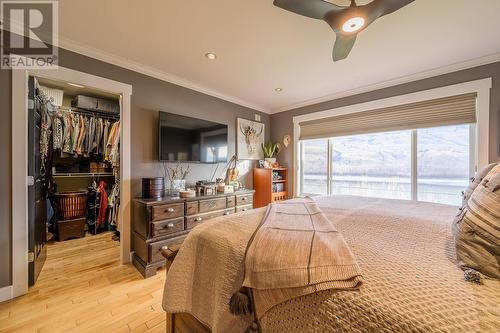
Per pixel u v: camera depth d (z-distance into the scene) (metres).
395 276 0.65
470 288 0.59
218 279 0.92
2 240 1.71
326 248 0.80
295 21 1.72
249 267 0.79
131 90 2.45
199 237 1.08
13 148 1.73
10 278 1.74
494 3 1.51
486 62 2.26
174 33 1.88
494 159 2.22
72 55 2.05
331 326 0.60
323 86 3.09
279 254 0.79
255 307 0.74
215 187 2.96
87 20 1.71
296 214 1.34
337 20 1.35
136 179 2.49
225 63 2.43
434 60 2.34
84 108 3.33
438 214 1.41
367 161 3.26
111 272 2.21
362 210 1.52
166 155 2.65
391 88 2.91
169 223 2.29
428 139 2.73
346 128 3.36
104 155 3.48
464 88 2.37
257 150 4.07
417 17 1.66
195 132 2.98
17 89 1.75
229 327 0.83
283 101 3.81
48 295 1.80
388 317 0.52
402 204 1.78
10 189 1.73
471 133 2.44
